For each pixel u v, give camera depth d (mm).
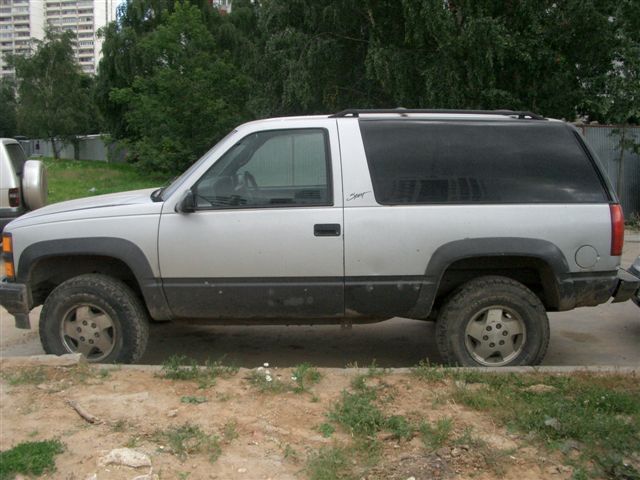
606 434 3678
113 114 34750
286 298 4695
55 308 4805
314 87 18062
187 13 24922
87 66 118875
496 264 4832
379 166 4680
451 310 4762
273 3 18609
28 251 4805
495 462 3422
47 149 55781
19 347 5891
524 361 4781
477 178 4711
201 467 3383
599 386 4312
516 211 4652
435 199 4664
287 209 4629
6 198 9000
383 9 16031
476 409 4031
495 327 4777
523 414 3891
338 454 3467
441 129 4801
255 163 4742
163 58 25281
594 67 14695
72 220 4785
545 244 4637
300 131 4754
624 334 6352
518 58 13961
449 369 4594
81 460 3424
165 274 4699
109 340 4844
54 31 43594
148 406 4066
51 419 3895
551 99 14438
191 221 4652
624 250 10883
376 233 4613
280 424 3846
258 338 6172
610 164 14109
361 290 4672
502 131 4828
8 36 120188
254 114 22750
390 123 4793
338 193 4641
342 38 17938
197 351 5777
